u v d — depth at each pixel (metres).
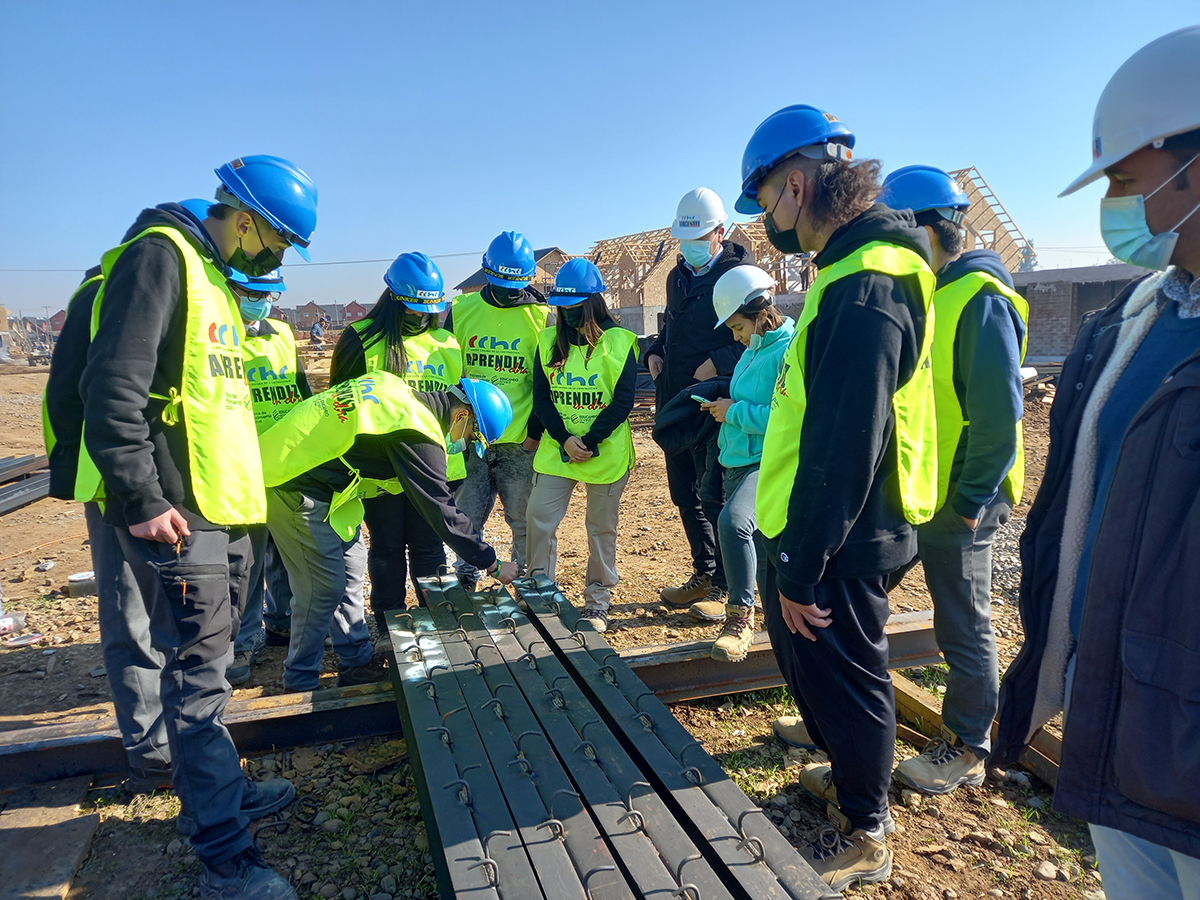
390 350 3.73
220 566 2.29
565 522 6.71
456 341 4.36
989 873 2.42
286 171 2.35
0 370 30.83
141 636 2.71
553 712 2.47
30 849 2.47
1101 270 17.42
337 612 3.55
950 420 2.57
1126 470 1.45
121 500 2.04
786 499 2.13
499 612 3.33
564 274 3.95
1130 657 1.40
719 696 3.51
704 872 1.75
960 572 2.64
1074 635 1.78
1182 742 1.32
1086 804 1.51
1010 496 2.69
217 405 2.24
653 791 2.05
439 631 3.14
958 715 2.78
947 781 2.76
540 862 1.78
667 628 4.25
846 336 1.89
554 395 4.10
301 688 3.49
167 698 2.21
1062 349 18.22
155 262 2.08
